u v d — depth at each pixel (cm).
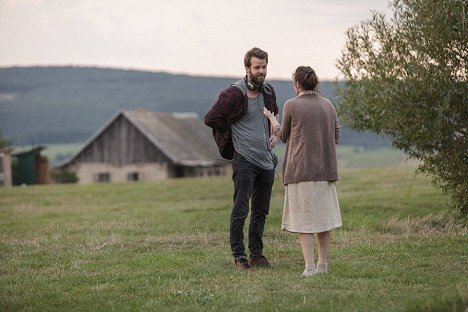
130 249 1156
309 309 725
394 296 764
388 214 1468
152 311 754
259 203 987
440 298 711
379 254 1038
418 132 1238
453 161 1262
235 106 957
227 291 827
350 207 1580
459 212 1316
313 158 885
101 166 6041
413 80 1215
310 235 895
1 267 1030
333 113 907
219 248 1144
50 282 925
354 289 816
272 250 1102
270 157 974
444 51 1218
